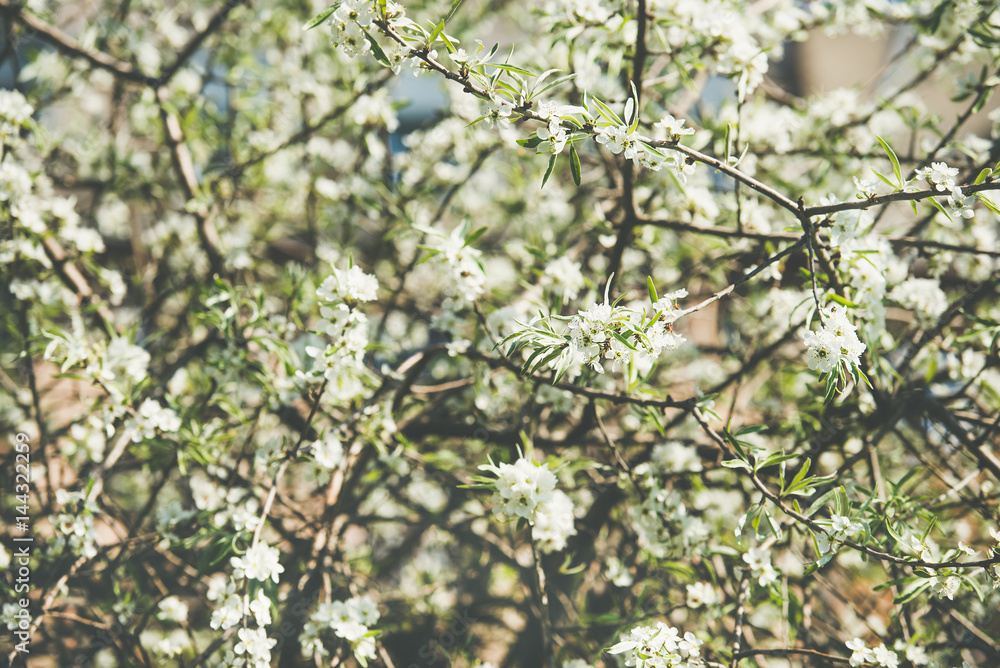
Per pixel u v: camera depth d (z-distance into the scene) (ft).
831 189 10.10
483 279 6.75
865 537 5.45
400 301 11.53
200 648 9.49
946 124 13.19
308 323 10.13
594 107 5.44
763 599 7.88
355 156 11.20
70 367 6.97
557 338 4.97
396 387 7.95
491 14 12.76
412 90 14.53
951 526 9.31
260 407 8.75
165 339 10.73
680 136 5.14
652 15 6.87
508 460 8.18
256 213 12.30
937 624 7.87
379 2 4.63
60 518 6.95
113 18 10.93
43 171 8.79
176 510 7.54
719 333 12.45
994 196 7.55
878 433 6.86
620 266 7.88
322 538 7.98
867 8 9.39
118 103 11.24
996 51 8.14
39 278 8.70
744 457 5.82
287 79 10.88
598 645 8.02
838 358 4.99
